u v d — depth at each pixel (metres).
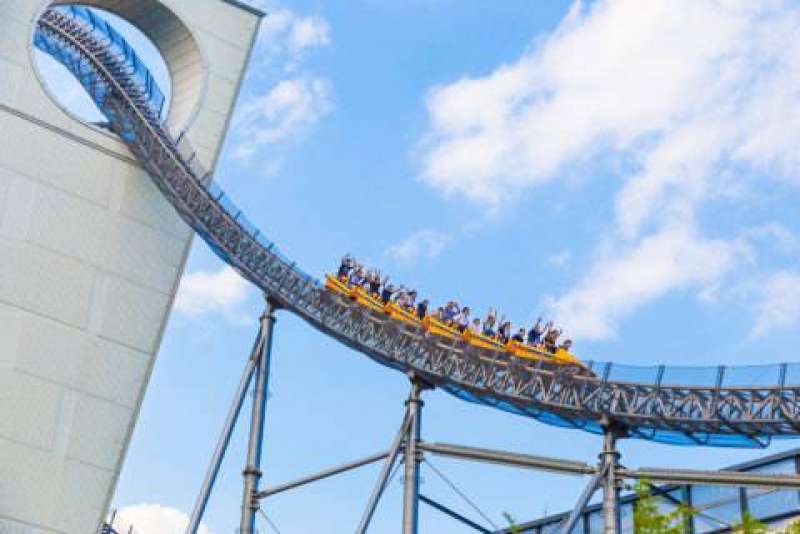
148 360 47.16
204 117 51.28
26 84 48.06
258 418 41.12
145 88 48.50
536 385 35.88
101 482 45.12
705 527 36.84
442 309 51.97
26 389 45.03
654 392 33.69
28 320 45.81
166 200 49.00
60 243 47.09
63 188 47.69
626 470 33.53
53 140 48.00
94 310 46.88
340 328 41.28
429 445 37.56
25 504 43.78
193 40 52.16
